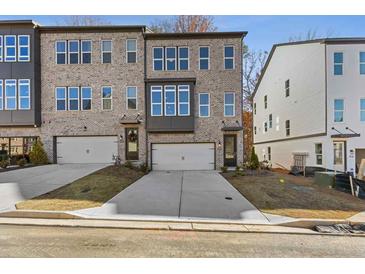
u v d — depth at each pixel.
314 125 18.34
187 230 6.47
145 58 17.75
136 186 11.34
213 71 17.66
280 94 23.91
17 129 17.73
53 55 17.81
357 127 16.97
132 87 17.73
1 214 7.36
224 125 17.50
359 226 6.82
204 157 17.70
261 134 29.47
